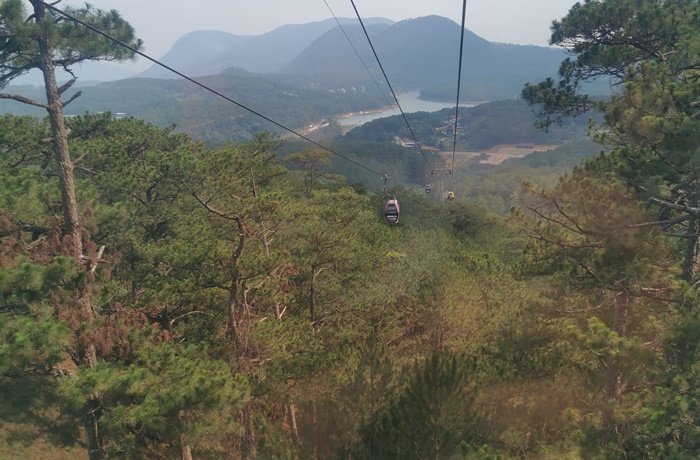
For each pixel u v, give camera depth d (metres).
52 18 8.77
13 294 8.23
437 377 8.18
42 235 9.46
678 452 7.63
